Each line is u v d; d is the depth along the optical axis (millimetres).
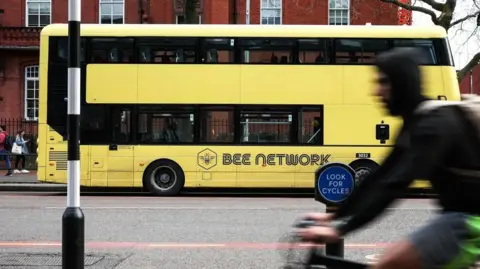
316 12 29828
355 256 7594
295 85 16094
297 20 29938
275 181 16094
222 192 18203
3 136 22844
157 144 16234
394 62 2732
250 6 29922
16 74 28672
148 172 16250
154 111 16250
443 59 15688
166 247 8383
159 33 16297
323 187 4727
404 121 2744
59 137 16031
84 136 16266
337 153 15953
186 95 16203
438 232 2600
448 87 15578
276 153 16078
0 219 11164
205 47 16250
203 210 12570
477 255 2572
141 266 7109
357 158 15914
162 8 29188
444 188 2676
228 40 16266
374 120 15953
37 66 28938
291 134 16078
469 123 2619
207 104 16188
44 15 29250
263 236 9312
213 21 29156
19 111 28641
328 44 16125
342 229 2605
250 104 16141
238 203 14328
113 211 12352
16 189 19125
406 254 2594
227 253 7926
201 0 29156
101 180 16266
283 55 16188
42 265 7082
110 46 16328
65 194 17688
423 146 2525
